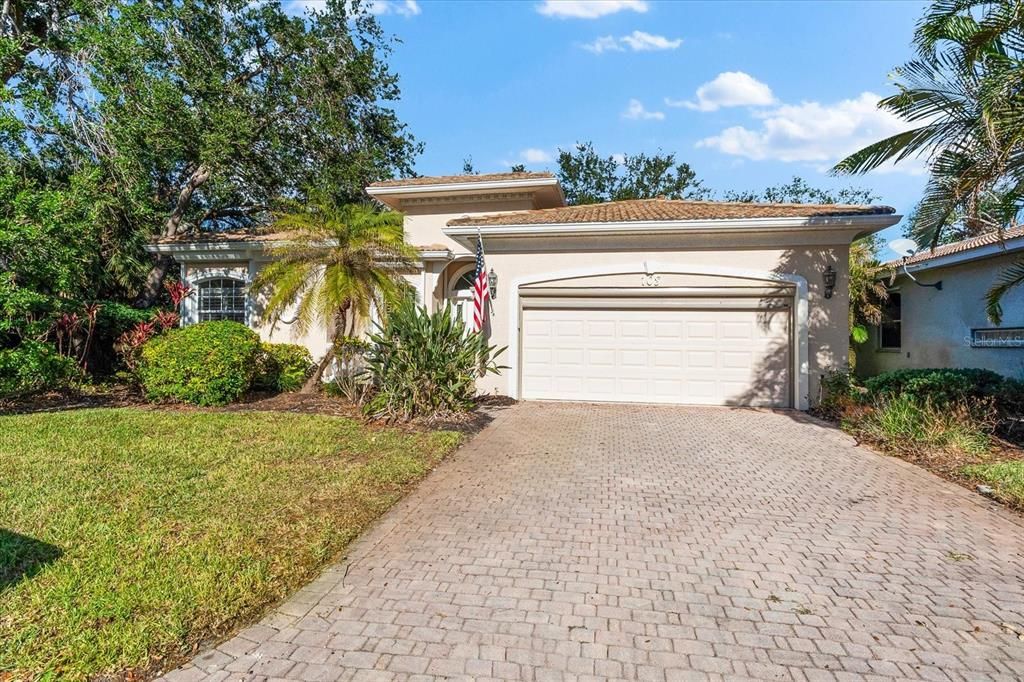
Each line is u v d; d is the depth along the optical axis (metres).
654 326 12.23
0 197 10.12
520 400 12.66
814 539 4.73
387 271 12.38
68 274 11.15
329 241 11.62
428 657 3.07
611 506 5.55
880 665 3.01
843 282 11.36
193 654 3.08
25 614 3.34
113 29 13.22
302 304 11.78
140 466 6.50
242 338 11.56
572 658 3.07
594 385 12.48
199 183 17.42
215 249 14.81
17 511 4.99
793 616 3.51
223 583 3.76
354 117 19.14
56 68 13.73
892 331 16.61
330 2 17.69
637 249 12.26
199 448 7.40
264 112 16.50
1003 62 7.16
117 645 3.06
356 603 3.65
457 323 10.09
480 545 4.59
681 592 3.81
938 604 3.65
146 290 17.38
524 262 12.73
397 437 8.29
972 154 7.99
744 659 3.07
